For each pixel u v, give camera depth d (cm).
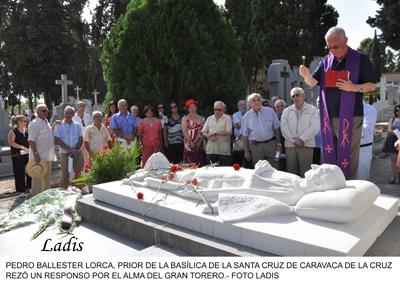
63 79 1884
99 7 2803
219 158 635
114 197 395
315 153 622
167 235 312
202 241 288
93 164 513
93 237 359
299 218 285
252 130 595
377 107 2362
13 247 344
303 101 519
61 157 701
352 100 362
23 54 2544
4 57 2641
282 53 2452
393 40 1688
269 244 261
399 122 739
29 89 2747
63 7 2744
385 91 2595
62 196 475
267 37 2450
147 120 742
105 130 712
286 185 319
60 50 2673
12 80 2730
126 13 936
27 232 385
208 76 901
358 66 355
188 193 358
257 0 2508
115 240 350
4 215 455
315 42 2439
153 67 900
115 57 931
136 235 344
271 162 597
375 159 1035
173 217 330
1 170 1023
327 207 274
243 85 973
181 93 898
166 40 883
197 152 682
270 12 2475
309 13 2394
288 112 524
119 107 766
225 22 958
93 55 2967
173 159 771
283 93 1270
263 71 2841
